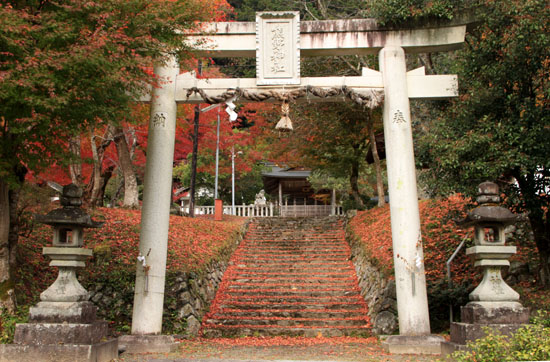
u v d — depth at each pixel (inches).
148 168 401.7
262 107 855.7
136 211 697.0
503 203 400.5
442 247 512.7
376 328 451.2
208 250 618.5
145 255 388.8
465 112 394.0
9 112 288.8
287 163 1205.1
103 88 304.2
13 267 379.6
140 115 500.4
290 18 421.4
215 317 496.7
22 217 466.6
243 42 421.4
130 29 336.5
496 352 238.7
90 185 637.3
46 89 285.4
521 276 429.4
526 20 349.1
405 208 390.0
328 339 440.5
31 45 294.7
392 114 405.7
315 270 651.5
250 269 657.6
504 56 378.9
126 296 457.4
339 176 963.3
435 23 413.1
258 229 890.7
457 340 304.3
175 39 372.2
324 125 802.8
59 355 283.3
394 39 419.8
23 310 344.5
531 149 364.5
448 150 385.4
